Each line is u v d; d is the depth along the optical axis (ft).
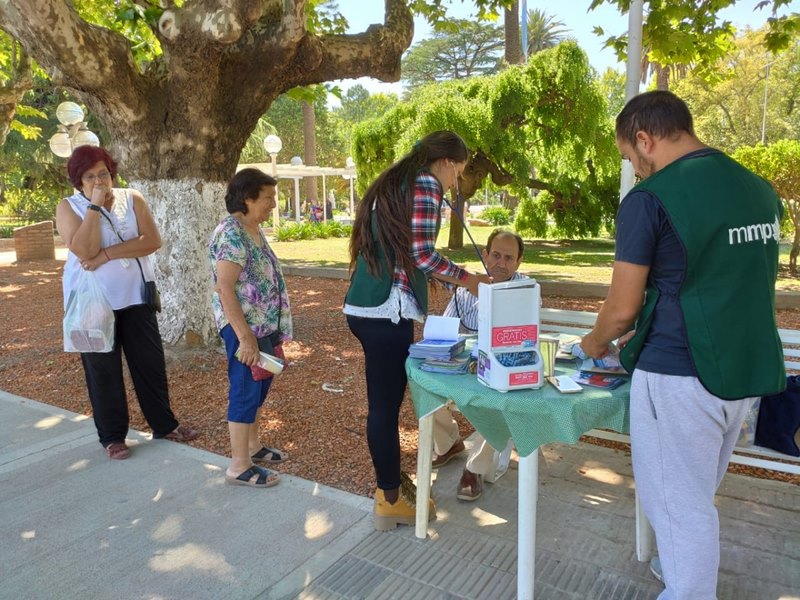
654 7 20.26
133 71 17.16
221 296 10.58
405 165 8.84
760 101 128.77
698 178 6.27
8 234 84.64
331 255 54.49
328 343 21.76
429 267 8.75
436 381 8.02
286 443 13.23
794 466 9.05
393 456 9.50
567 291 31.50
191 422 14.58
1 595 8.41
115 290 12.18
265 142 73.05
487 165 50.96
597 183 61.87
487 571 8.70
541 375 7.54
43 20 14.78
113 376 12.50
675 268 6.31
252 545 9.47
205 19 16.21
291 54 17.90
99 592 8.45
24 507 10.75
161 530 9.94
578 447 12.70
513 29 67.10
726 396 6.30
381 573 8.71
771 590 8.14
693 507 6.62
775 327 6.60
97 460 12.60
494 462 10.97
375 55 19.49
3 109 34.60
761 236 6.31
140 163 18.66
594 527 9.73
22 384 18.10
